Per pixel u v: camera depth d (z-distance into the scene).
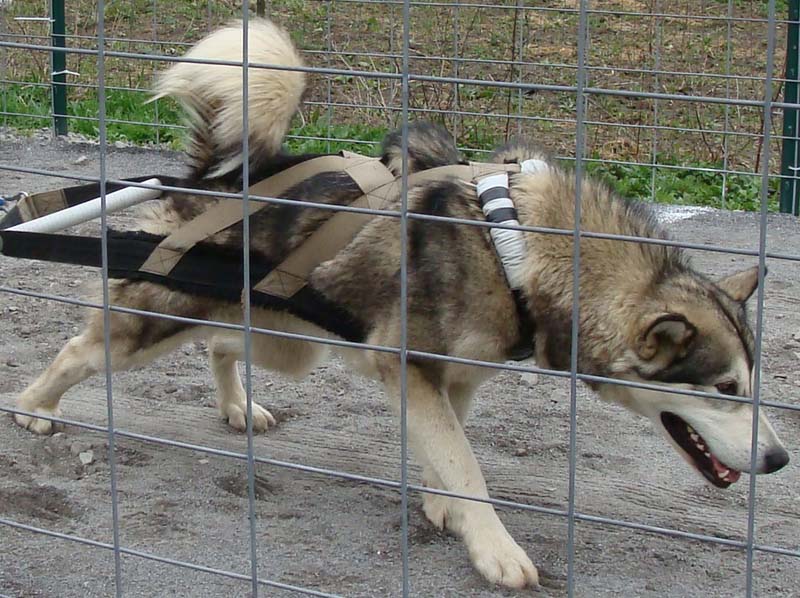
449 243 3.32
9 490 3.60
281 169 3.70
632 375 3.25
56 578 3.10
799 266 6.62
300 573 3.20
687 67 10.02
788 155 7.72
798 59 7.62
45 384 4.08
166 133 9.40
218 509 3.59
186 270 3.65
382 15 10.76
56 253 3.32
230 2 11.32
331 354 4.87
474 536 3.23
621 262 3.26
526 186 3.37
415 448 3.36
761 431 3.17
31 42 10.44
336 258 3.48
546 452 4.16
